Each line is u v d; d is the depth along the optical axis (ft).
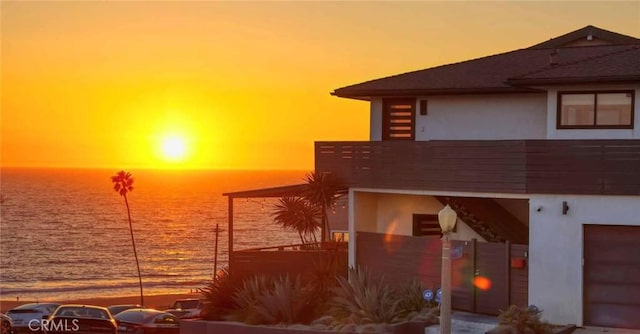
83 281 419.13
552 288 75.41
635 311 73.15
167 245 591.78
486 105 93.50
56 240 617.62
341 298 82.89
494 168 78.84
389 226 96.32
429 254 83.87
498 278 78.64
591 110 78.64
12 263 494.18
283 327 82.28
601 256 74.18
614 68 77.77
